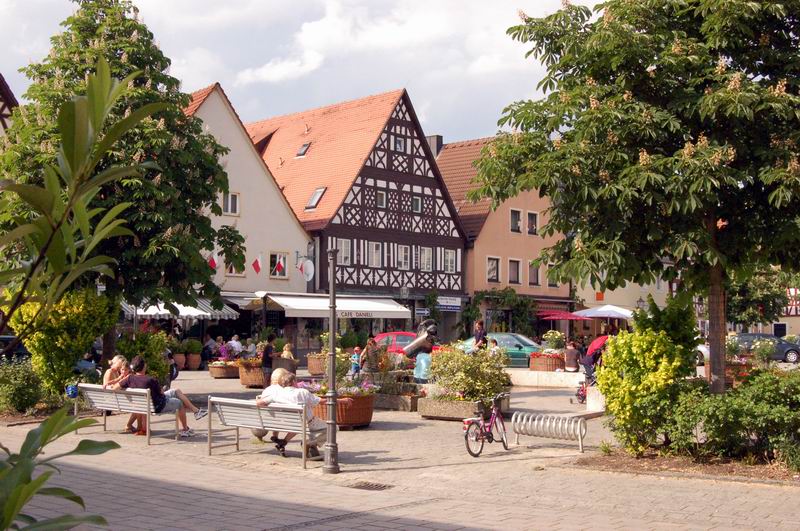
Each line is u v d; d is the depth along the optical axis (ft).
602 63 39.06
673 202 35.22
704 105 35.42
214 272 65.82
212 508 30.48
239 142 135.85
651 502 31.99
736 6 36.06
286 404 41.75
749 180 35.76
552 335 124.06
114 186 61.16
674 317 40.29
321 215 143.84
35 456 7.83
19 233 6.88
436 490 35.40
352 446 48.03
